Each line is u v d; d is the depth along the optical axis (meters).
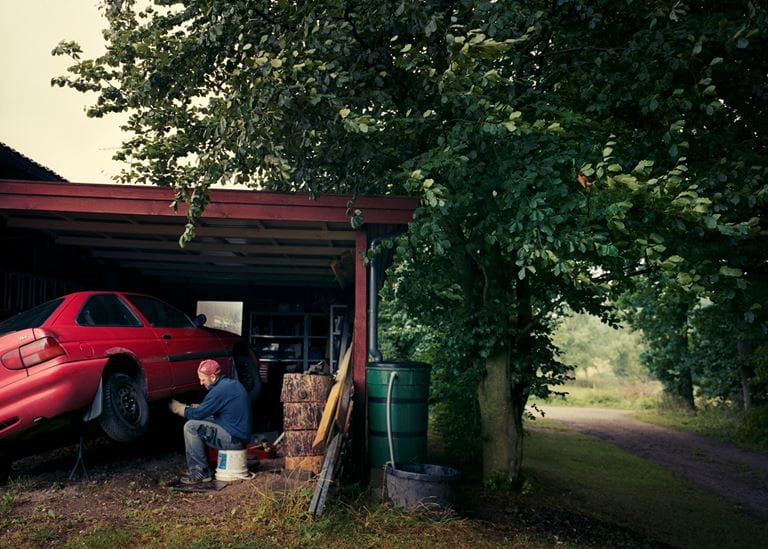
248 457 7.82
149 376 7.30
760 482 12.34
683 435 18.59
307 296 14.59
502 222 6.96
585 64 7.75
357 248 7.84
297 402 6.95
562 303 9.80
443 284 9.79
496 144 6.83
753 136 7.87
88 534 5.17
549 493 9.28
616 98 7.29
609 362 49.28
